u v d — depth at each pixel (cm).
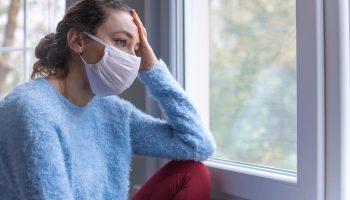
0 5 230
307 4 98
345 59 96
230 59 128
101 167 109
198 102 138
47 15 216
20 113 86
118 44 100
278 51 113
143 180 148
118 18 99
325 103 98
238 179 118
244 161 125
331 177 98
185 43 138
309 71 98
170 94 116
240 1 124
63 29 101
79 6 100
